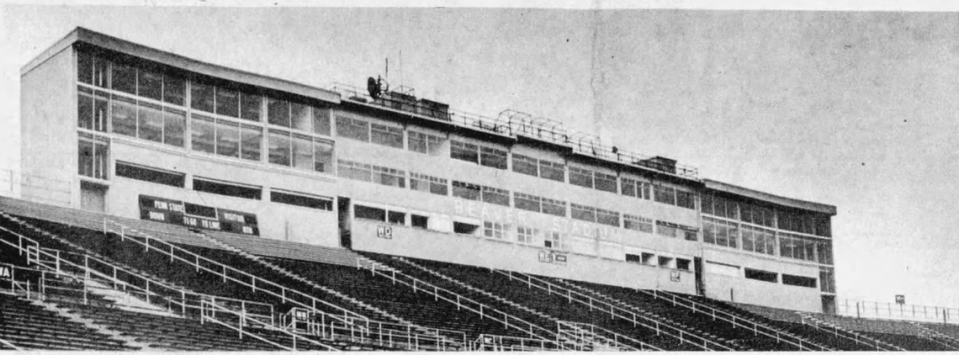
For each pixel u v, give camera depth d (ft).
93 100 121.80
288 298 116.98
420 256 150.51
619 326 152.15
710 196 192.75
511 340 129.39
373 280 134.21
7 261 99.04
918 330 181.68
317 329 112.27
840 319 192.24
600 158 176.86
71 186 117.08
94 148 120.57
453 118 159.84
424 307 131.34
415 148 155.02
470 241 157.38
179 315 101.86
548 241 167.94
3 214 107.55
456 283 145.79
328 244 140.26
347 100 146.92
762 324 177.06
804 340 173.06
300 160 140.56
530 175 168.96
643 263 179.83
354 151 147.23
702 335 160.56
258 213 133.39
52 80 121.08
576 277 169.78
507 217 163.63
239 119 135.54
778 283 197.98
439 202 155.53
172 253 111.45
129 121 124.77
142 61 126.52
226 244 124.98
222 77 133.39
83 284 100.07
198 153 129.59
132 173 123.85
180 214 125.08
